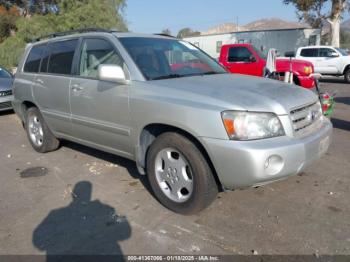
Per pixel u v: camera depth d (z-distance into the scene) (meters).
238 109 2.97
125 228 3.32
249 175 2.93
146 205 3.74
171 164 3.46
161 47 4.30
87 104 4.24
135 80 3.72
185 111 3.17
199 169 3.21
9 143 6.39
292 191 3.98
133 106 3.64
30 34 24.02
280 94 3.34
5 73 10.29
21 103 5.72
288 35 28.91
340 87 15.20
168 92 3.41
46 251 3.01
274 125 3.04
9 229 3.37
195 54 4.67
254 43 30.78
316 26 25.48
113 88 3.86
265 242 3.03
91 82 4.16
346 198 3.79
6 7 31.88
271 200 3.77
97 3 23.05
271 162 2.94
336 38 24.17
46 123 5.29
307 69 9.57
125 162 5.05
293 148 3.01
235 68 11.00
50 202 3.90
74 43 4.64
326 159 5.02
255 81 3.83
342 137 6.29
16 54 23.69
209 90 3.32
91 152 5.57
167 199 3.57
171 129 3.47
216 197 3.50
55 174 4.73
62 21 23.22
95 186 4.28
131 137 3.78
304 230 3.19
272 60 8.99
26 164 5.18
